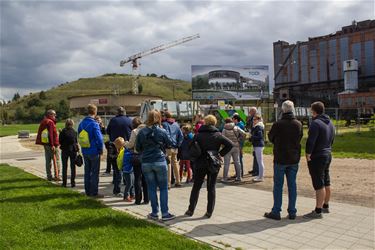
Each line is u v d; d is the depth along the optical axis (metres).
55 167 12.39
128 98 88.12
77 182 12.03
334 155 17.39
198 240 6.12
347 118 41.75
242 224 7.04
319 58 113.75
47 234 6.29
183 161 11.56
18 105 179.75
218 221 7.26
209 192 7.60
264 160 16.83
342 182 10.89
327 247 5.77
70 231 6.45
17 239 6.03
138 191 8.84
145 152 7.41
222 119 28.34
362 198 8.91
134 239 6.02
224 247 5.80
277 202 7.37
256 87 46.78
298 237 6.25
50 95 185.00
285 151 7.26
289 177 7.38
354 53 108.00
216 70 45.88
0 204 8.50
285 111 7.44
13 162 18.61
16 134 60.34
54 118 12.47
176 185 10.95
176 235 6.27
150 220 7.36
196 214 7.80
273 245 5.89
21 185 11.09
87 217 7.32
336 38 111.00
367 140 26.14
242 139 11.66
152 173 7.46
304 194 9.52
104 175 13.40
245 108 33.28
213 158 7.46
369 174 12.21
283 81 120.94
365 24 107.31
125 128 10.18
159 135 7.41
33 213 7.66
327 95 112.50
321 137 7.27
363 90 101.25
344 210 7.88
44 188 10.52
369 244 5.89
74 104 94.31
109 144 10.16
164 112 9.62
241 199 9.14
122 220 7.11
